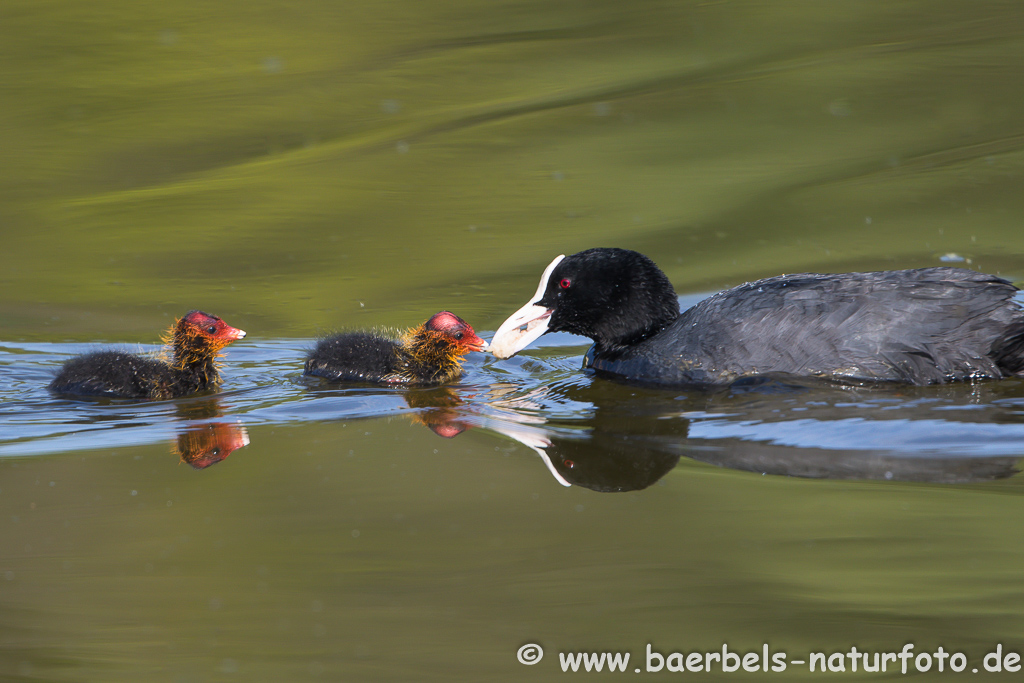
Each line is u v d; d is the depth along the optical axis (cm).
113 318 1539
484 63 2788
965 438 1012
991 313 1120
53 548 881
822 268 1641
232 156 2258
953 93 2452
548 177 2111
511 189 2058
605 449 1044
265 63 2792
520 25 3097
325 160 2231
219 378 1314
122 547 881
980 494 921
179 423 1145
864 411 1077
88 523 919
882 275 1180
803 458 998
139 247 1834
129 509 941
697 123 2370
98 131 2378
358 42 2948
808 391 1135
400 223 1912
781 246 1744
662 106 2475
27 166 2208
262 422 1147
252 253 1802
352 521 913
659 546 866
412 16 3175
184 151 2289
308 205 2011
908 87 2509
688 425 1088
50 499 962
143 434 1112
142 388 1228
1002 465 966
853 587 805
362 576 830
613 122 2397
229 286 1664
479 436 1092
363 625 779
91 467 1027
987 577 809
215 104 2531
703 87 2580
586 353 1396
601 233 1834
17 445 1080
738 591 801
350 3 3253
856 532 874
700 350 1206
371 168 2183
